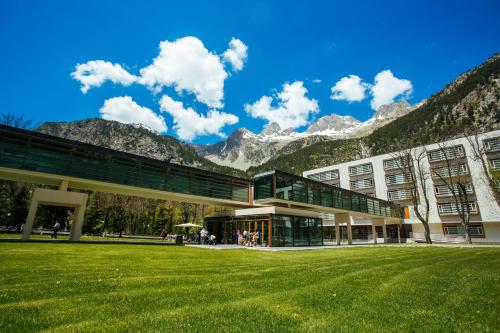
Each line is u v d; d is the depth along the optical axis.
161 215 69.50
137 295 5.88
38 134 22.28
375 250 23.25
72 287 6.48
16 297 5.44
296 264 12.45
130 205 56.06
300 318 4.59
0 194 43.34
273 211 27.89
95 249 16.66
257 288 6.91
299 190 34.38
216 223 34.62
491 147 48.09
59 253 13.46
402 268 11.31
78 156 24.03
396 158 56.09
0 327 3.84
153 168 28.16
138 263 11.46
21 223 40.56
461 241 48.16
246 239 28.91
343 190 42.09
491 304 5.68
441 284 7.82
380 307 5.33
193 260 13.33
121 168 26.12
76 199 22.83
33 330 3.80
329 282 7.92
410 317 4.73
